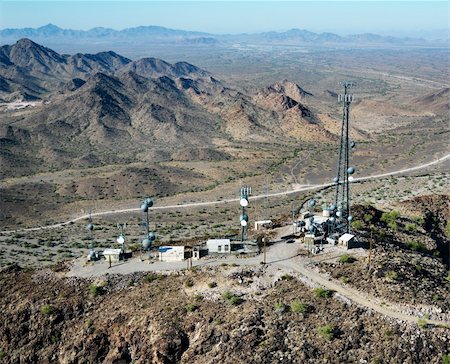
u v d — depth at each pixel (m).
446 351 58.38
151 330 66.38
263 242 88.88
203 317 66.19
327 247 84.31
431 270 80.12
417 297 66.81
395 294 67.06
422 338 59.44
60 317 73.00
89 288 77.44
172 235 121.19
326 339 60.53
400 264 76.62
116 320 69.75
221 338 62.47
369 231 94.75
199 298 70.19
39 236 134.12
